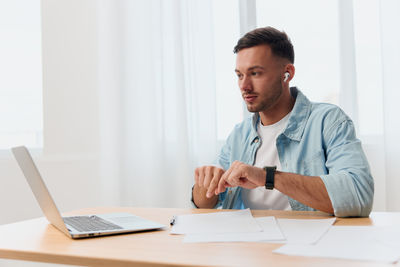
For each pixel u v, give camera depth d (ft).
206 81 7.63
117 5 7.92
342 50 7.04
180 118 7.55
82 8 8.16
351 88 7.00
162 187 7.78
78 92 8.16
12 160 8.34
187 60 7.67
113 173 7.84
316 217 3.35
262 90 4.47
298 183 3.48
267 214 3.52
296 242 2.52
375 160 6.84
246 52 4.48
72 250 2.56
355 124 6.94
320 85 7.29
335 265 2.06
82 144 8.14
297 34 7.41
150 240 2.73
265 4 7.59
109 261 2.35
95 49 8.12
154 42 7.82
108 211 4.07
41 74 8.57
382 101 6.81
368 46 6.93
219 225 3.09
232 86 7.73
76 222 3.34
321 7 7.29
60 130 8.21
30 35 8.64
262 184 3.54
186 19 7.70
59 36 8.23
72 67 8.18
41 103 8.61
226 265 2.12
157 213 3.82
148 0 7.85
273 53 4.45
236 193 4.61
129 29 7.93
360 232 2.73
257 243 2.54
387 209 6.68
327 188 3.39
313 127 4.41
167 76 7.86
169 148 7.83
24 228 3.30
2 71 8.67
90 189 8.09
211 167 4.01
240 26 7.70
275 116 4.75
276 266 2.08
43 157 8.24
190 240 2.69
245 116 7.61
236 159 5.05
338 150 4.02
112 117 7.86
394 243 2.41
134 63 7.89
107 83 7.90
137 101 7.89
